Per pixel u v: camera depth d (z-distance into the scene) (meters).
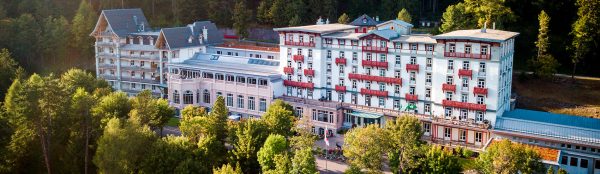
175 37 170.25
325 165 119.12
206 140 107.94
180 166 99.25
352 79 143.12
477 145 125.56
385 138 105.31
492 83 123.50
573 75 149.75
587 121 125.44
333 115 140.25
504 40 120.75
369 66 140.38
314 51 146.25
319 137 137.88
